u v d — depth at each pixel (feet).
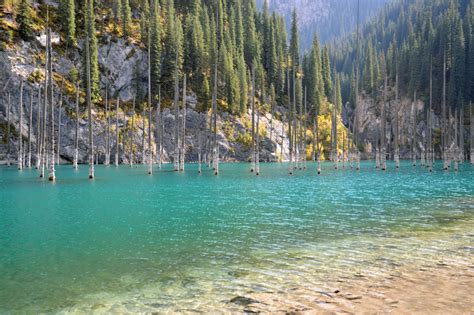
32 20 330.34
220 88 423.23
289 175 197.36
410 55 559.79
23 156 266.98
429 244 49.75
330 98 517.96
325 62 536.42
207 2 524.52
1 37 302.86
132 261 43.27
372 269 39.37
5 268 40.68
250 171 222.89
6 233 57.72
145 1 440.45
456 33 515.91
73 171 214.28
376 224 64.03
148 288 34.68
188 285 35.35
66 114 316.81
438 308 28.84
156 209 82.07
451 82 471.62
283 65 497.46
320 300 31.04
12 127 290.15
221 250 47.88
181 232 58.49
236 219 69.82
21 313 29.58
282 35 538.88
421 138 484.33
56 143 308.60
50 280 37.01
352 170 248.52
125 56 389.80
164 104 382.01
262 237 55.01
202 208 83.35
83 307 30.58
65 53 343.05
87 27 332.19
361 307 29.30
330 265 41.06
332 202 92.84
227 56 419.13
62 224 64.90
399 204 88.53
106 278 37.50
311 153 422.41
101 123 334.65
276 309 29.32
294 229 60.44
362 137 556.10
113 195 107.65
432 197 101.40
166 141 373.40
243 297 32.07
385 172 224.53
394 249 47.39
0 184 136.46
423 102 509.76
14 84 292.81
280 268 40.24
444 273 37.55
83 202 92.79
